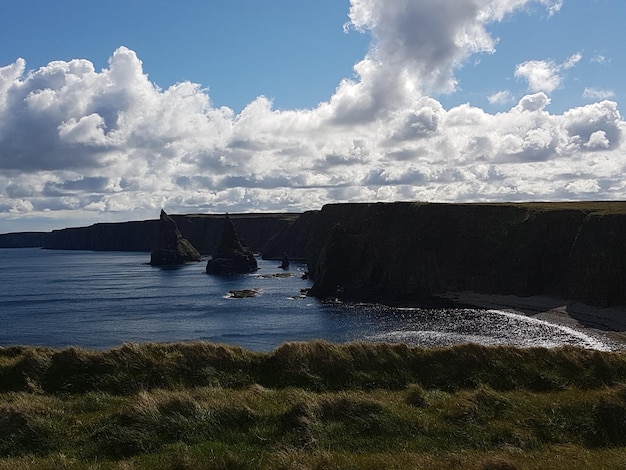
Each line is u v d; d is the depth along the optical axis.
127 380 19.27
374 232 148.38
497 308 107.38
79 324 91.44
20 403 16.28
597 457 14.00
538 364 21.17
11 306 116.75
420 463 13.06
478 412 16.78
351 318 95.25
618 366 20.97
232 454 13.26
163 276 188.12
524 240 123.62
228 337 77.31
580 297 105.94
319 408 16.08
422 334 79.25
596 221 110.06
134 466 12.64
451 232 138.12
